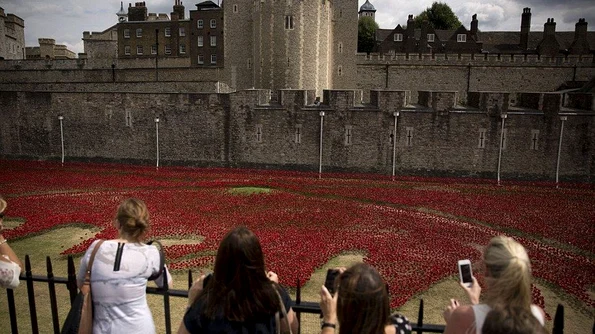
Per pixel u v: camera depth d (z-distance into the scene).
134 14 64.69
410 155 28.59
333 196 21.97
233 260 3.96
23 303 10.01
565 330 9.41
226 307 3.91
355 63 48.09
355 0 48.06
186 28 59.22
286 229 16.09
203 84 41.16
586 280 11.97
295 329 4.59
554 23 52.22
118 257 4.52
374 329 3.62
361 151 29.16
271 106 30.06
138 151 32.03
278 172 29.30
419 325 4.55
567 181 27.02
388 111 28.42
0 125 33.44
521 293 3.71
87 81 47.06
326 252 13.69
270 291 4.07
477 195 22.36
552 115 26.59
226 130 30.73
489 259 3.91
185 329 4.11
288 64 41.88
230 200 20.45
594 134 26.31
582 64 44.62
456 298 10.90
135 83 42.56
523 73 45.47
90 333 4.55
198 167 31.33
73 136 32.62
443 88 46.56
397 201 20.73
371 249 14.02
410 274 12.08
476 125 27.58
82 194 21.77
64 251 13.69
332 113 29.11
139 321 4.57
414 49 55.84
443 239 15.14
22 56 67.31
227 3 48.56
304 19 41.31
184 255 13.51
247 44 48.66
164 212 18.28
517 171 27.53
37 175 26.91
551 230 16.38
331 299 4.06
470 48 56.22
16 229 15.84
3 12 59.94
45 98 32.53
